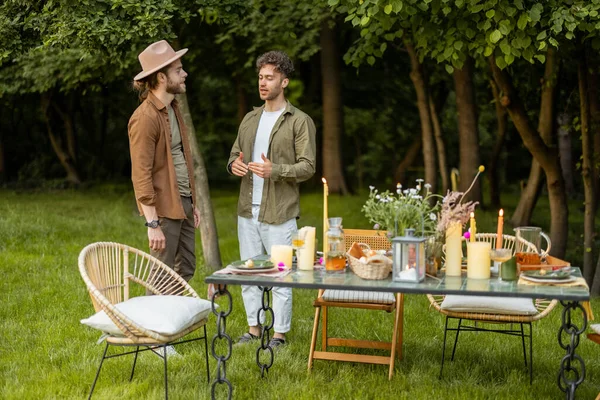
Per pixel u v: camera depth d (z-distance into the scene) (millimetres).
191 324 3902
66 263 8070
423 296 6660
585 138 7816
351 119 18953
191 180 4848
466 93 12594
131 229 11062
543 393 4121
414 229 3580
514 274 3504
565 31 6281
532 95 11273
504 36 5789
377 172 23562
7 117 22328
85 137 24328
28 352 4809
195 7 7066
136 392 4027
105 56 7055
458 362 4660
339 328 5531
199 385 4129
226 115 21047
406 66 16688
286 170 4695
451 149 21891
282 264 3814
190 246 4895
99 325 3699
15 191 18422
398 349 4738
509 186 21703
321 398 3939
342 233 3768
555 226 8281
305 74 18625
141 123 4434
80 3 6336
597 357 4887
